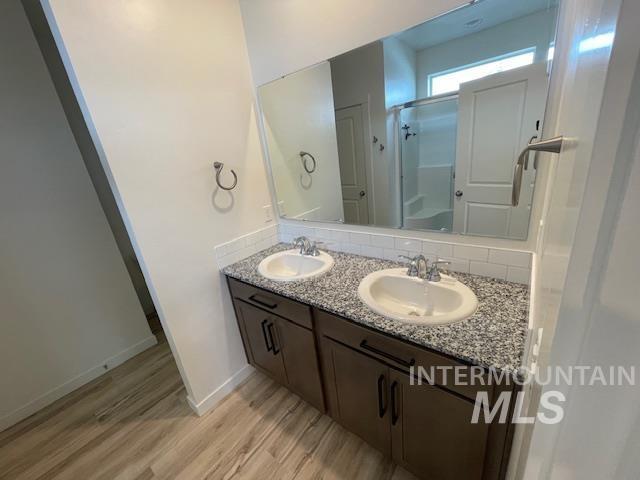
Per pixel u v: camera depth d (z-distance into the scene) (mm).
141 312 2348
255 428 1608
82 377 2049
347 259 1642
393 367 1077
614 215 163
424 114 1244
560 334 268
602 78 193
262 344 1701
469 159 1188
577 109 370
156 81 1345
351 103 1429
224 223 1705
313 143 1632
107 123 1221
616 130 156
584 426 220
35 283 1822
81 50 1126
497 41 1022
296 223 1912
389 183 1438
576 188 264
